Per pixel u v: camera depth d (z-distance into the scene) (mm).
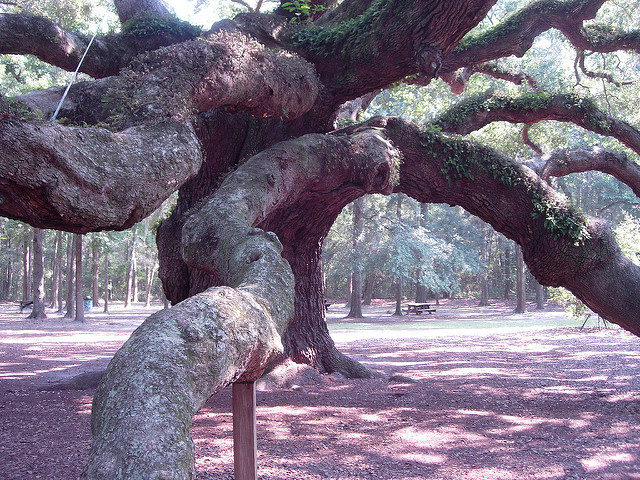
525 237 11023
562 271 10688
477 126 12633
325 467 5863
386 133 10664
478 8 8000
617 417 8266
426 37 8539
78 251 33000
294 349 11898
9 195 4422
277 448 6594
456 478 5551
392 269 34812
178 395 2791
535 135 16672
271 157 8734
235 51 7305
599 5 11688
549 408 8953
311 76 9031
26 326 29984
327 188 9852
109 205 4828
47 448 6449
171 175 5441
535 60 21078
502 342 20656
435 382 11578
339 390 10508
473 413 8586
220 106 8031
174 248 11367
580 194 49406
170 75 6535
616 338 20625
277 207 9023
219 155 11273
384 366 14203
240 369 3404
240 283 4781
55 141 4418
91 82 9641
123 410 2648
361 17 9617
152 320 3205
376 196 39625
